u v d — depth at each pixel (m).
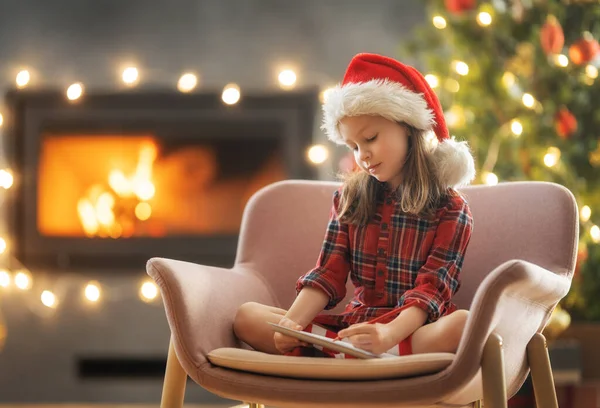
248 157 3.43
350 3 3.51
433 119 1.61
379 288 1.60
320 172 3.38
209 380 1.42
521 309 1.42
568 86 2.86
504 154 2.87
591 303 2.80
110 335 3.39
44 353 3.38
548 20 2.80
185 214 3.44
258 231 1.84
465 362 1.29
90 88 3.47
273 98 3.38
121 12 3.51
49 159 3.42
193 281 1.50
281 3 3.51
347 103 1.53
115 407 3.31
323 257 1.63
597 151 2.86
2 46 3.50
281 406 1.41
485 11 2.91
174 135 3.42
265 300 1.75
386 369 1.29
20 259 3.38
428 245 1.57
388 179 1.62
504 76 2.88
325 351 1.43
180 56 3.49
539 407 1.53
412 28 3.49
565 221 1.66
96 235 3.40
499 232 1.74
